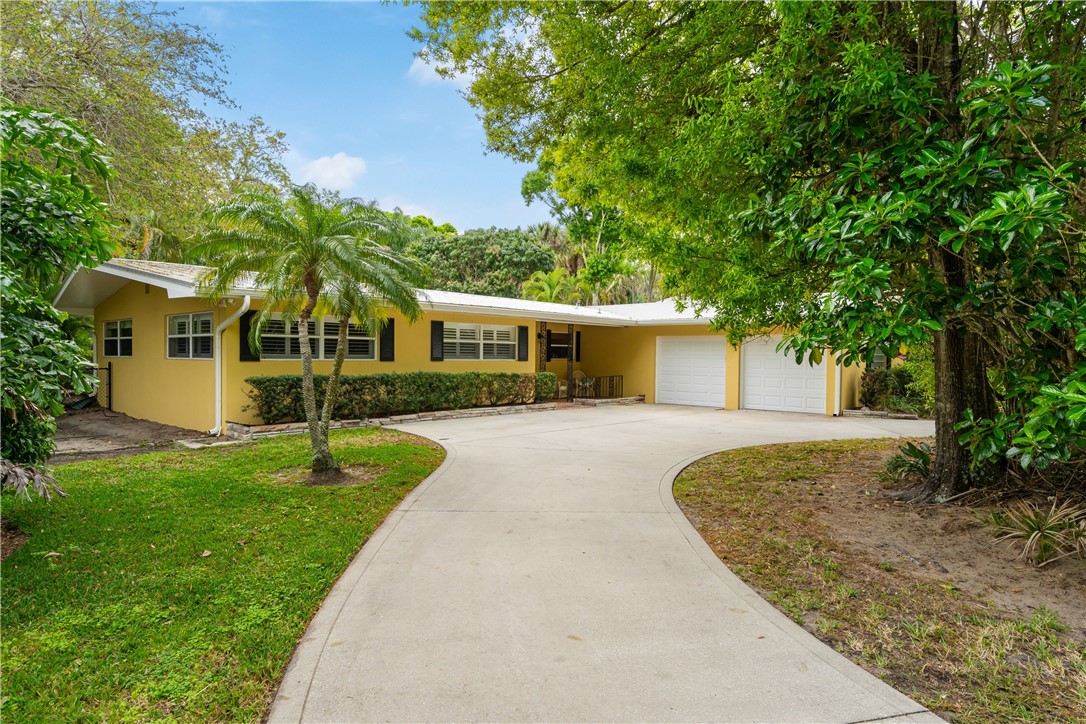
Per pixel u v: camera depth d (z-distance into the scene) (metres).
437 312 13.45
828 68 4.32
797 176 4.78
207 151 12.45
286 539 4.60
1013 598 3.55
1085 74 4.00
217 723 2.43
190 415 11.20
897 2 4.67
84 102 9.88
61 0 9.91
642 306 19.59
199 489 6.11
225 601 3.50
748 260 5.21
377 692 2.62
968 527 4.62
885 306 3.68
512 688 2.65
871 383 14.96
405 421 12.03
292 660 2.90
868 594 3.64
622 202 8.00
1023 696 2.57
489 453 8.48
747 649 2.99
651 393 17.75
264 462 7.50
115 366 14.18
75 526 4.86
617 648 3.01
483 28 7.67
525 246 31.67
